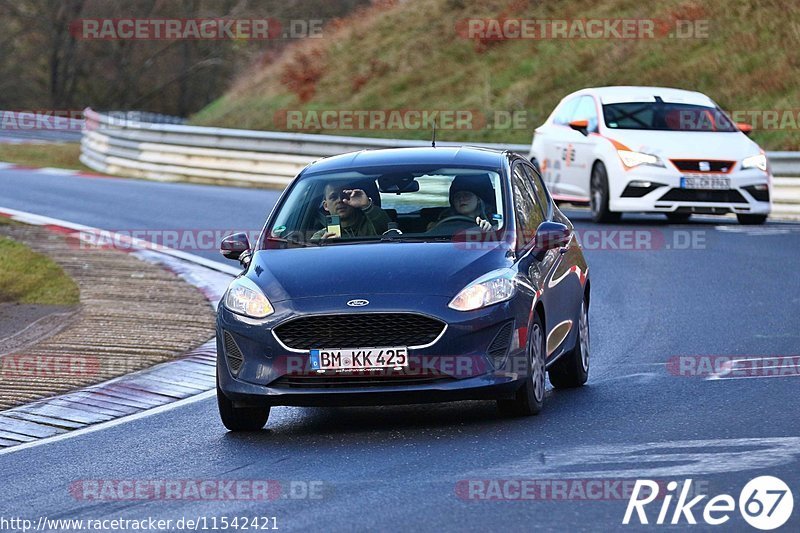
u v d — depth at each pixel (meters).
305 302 27.06
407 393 26.48
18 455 27.25
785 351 35.31
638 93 68.19
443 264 27.77
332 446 26.17
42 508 22.30
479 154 32.41
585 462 23.34
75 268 56.03
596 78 107.12
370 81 123.31
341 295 27.00
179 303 47.50
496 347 26.94
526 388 27.58
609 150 64.31
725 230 63.38
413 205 30.33
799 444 24.09
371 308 26.64
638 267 53.47
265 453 25.94
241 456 25.80
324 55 133.25
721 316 41.75
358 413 30.41
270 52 151.12
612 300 46.19
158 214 75.56
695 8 109.38
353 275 27.56
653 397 29.86
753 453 23.47
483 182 30.88
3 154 137.25
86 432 29.23
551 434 26.06
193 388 33.88
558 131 70.31
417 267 27.66
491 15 125.25
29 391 33.72
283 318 26.97
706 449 24.02
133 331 41.94
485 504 20.59
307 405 27.06
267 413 29.02
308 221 30.44
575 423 27.14
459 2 130.12
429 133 108.88
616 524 19.20
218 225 70.12
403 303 26.67
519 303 27.36
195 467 25.02
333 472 23.64
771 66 98.06
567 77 109.12
